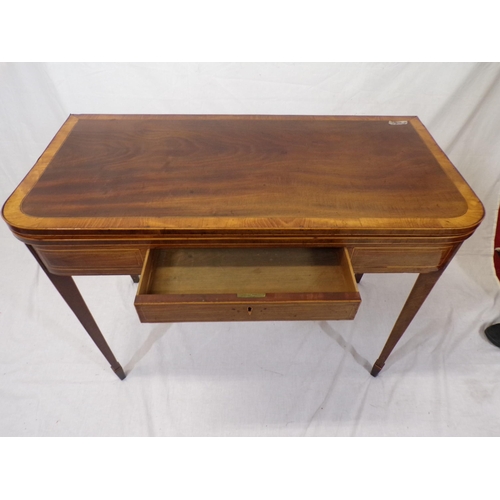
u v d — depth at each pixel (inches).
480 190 62.7
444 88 53.2
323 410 47.4
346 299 29.1
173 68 51.8
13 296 58.9
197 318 30.6
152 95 54.7
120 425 45.7
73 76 52.3
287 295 29.2
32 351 52.1
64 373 50.0
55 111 56.4
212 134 41.4
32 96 54.4
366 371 51.1
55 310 57.3
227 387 49.3
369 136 42.0
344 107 56.2
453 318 57.4
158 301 28.7
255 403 47.9
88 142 39.3
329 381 50.1
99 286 61.4
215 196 32.9
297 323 56.8
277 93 54.9
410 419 46.6
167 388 49.0
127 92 54.3
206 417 46.7
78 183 33.8
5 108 55.5
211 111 57.0
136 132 41.2
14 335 53.8
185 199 32.5
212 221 30.4
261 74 52.6
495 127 56.1
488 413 47.1
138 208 31.4
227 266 35.7
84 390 48.4
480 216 31.7
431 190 34.3
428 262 34.6
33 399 47.3
